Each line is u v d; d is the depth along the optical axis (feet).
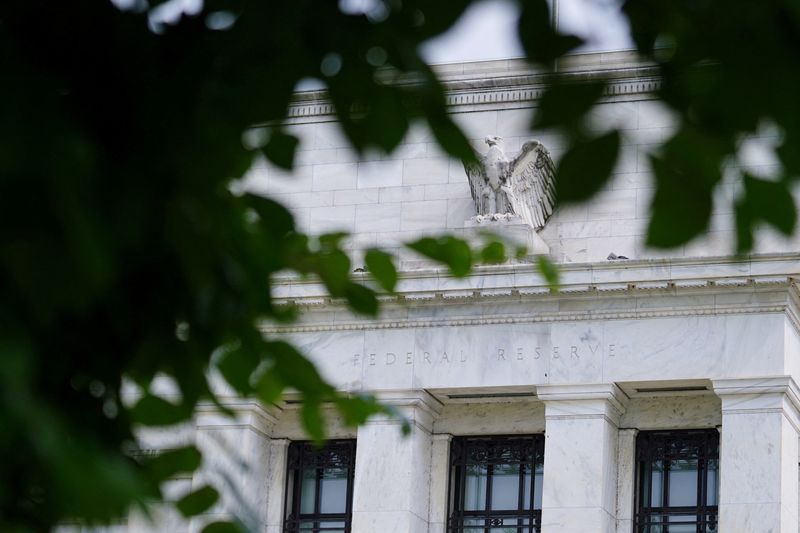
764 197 33.06
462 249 43.21
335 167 190.60
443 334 178.50
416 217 187.11
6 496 30.76
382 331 180.34
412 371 178.19
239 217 39.55
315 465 182.70
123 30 34.06
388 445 175.63
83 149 30.58
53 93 31.35
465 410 180.45
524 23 31.73
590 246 178.70
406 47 33.65
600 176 32.37
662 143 32.55
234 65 35.29
